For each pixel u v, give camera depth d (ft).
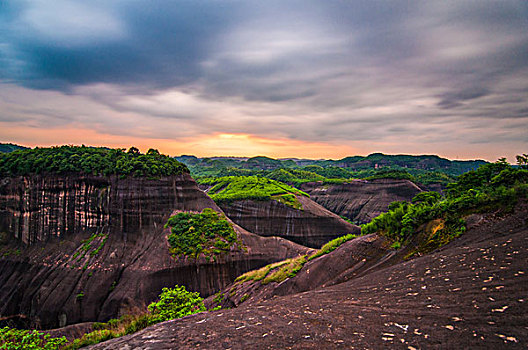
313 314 32.01
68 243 171.94
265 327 28.40
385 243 75.72
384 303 32.89
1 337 39.11
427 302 29.78
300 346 23.06
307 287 77.87
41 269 160.25
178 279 153.38
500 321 22.12
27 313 145.48
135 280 148.97
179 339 27.25
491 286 29.09
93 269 154.10
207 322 31.89
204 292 155.53
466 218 62.85
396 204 133.59
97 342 40.09
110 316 139.03
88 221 178.09
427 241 65.98
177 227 176.55
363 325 26.66
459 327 22.67
